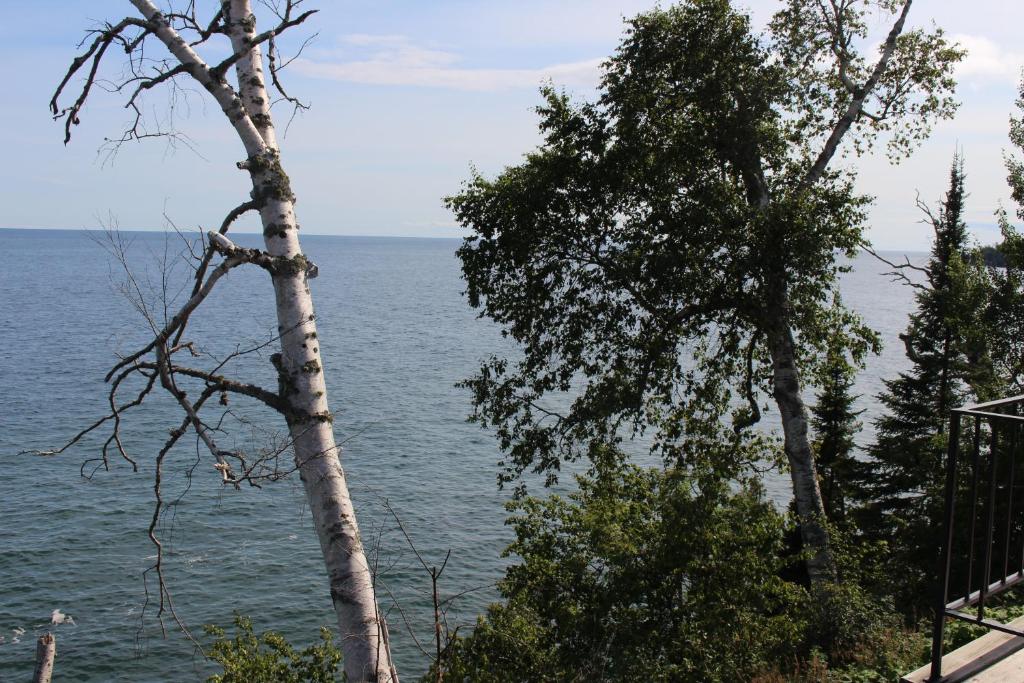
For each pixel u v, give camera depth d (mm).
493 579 29766
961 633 8094
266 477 7340
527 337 19562
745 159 18266
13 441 47969
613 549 13312
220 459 7137
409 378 75750
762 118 18359
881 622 13578
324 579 30891
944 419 28328
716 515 13719
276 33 8086
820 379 20328
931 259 30578
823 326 18797
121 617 27922
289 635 27094
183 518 36125
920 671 4965
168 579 30594
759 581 13445
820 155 19250
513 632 13109
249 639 14414
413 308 150875
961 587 18531
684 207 17797
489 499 39062
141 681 24594
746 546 13492
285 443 7559
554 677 12602
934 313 29141
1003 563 4961
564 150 18703
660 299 18219
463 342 104000
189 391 60938
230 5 8305
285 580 30703
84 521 35781
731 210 17141
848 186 17094
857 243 17281
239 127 8039
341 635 7453
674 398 26391
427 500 38656
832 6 20250
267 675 13641
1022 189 24219
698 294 17859
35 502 37906
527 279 18969
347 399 64562
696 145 18172
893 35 19531
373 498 38594
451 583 28969
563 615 13125
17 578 30406
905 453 28625
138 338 95312
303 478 7707
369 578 7578
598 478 16391
